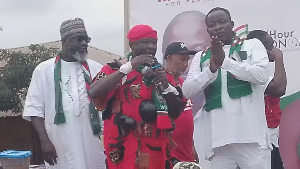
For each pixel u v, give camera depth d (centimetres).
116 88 329
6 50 1302
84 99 443
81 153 433
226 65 372
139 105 323
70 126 432
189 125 415
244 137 379
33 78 446
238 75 373
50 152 432
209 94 396
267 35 482
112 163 326
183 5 524
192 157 422
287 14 494
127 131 322
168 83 328
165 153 327
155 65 324
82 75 451
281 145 503
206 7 517
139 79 328
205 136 404
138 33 327
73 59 451
